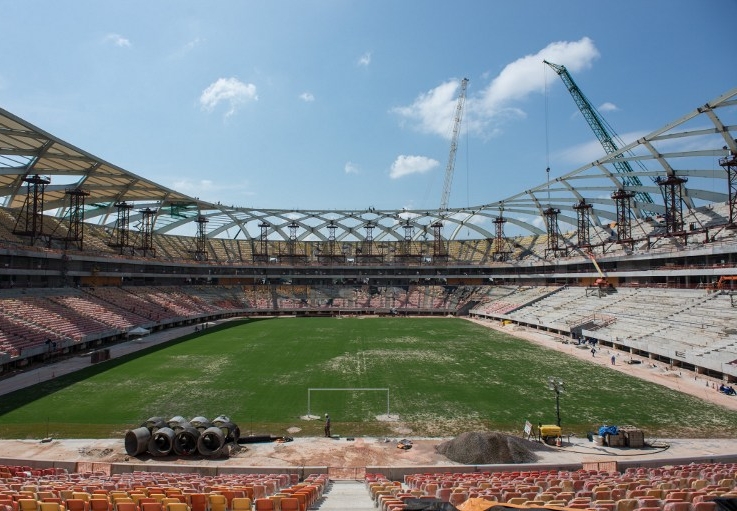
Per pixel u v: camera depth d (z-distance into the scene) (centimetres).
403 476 2358
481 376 4381
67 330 5450
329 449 2669
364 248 13012
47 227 7706
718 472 1981
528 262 10794
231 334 7206
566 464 2402
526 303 9225
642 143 6231
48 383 4041
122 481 1934
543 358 5262
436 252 12669
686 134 5609
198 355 5388
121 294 8081
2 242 6144
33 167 5875
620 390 3856
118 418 3145
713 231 6662
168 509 1442
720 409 3325
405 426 3052
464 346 6112
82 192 7038
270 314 10688
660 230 8062
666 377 4288
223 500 1550
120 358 5178
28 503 1410
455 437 2781
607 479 1956
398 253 12794
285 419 3178
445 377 4341
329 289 11888
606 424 3052
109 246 8694
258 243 12800
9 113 4250
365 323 8919
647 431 2919
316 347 6006
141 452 2561
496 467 2375
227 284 11594
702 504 1358
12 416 3172
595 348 5900
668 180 6956
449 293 11550
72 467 2395
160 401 3538
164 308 8281
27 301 5797
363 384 4081
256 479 2056
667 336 5078
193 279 11106
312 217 12144
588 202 9181
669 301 6250
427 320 9500
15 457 2495
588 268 9106
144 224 9794
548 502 1512
